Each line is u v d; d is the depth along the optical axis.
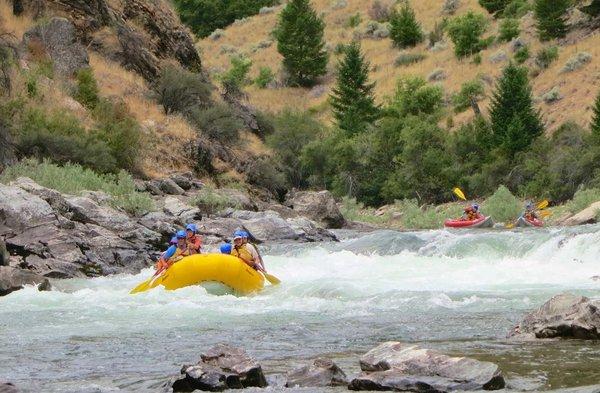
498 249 51.94
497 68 190.38
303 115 160.38
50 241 50.47
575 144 129.88
